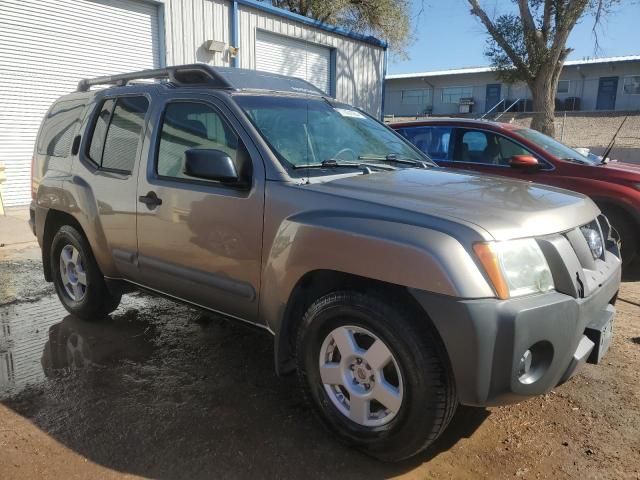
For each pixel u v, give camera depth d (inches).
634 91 1365.7
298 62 643.5
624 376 148.7
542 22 757.3
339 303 109.3
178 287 146.4
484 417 128.6
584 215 121.2
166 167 147.3
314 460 111.4
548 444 117.9
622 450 115.6
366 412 110.3
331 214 111.7
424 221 102.0
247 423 124.4
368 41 734.5
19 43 399.5
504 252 98.5
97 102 175.9
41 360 156.4
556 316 99.5
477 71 1455.5
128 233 155.9
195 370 150.9
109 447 114.4
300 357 119.3
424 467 110.0
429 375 99.3
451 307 95.0
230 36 541.3
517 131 273.1
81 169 173.5
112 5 451.5
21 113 409.1
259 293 126.3
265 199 122.7
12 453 111.7
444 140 287.3
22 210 400.8
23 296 214.2
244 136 130.5
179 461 110.2
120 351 163.0
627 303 211.2
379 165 145.0
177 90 151.3
